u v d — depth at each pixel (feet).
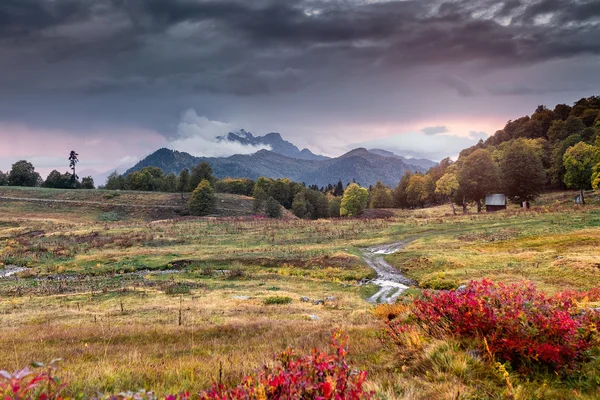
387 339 27.20
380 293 104.37
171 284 117.19
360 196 358.84
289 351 18.81
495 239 158.30
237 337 42.83
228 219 309.01
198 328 50.01
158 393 16.66
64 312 76.79
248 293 102.99
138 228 256.93
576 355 18.75
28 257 173.78
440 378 18.07
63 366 23.63
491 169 277.85
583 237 138.92
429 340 23.35
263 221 289.33
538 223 180.24
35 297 100.22
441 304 25.05
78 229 257.14
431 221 231.30
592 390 16.46
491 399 15.84
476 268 115.65
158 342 41.55
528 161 274.77
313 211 485.97
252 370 19.66
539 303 22.50
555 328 19.38
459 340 22.26
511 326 20.34
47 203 402.93
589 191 310.45
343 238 204.95
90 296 99.35
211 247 193.77
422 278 116.98
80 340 43.04
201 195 374.22
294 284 119.96
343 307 83.66
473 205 380.99
